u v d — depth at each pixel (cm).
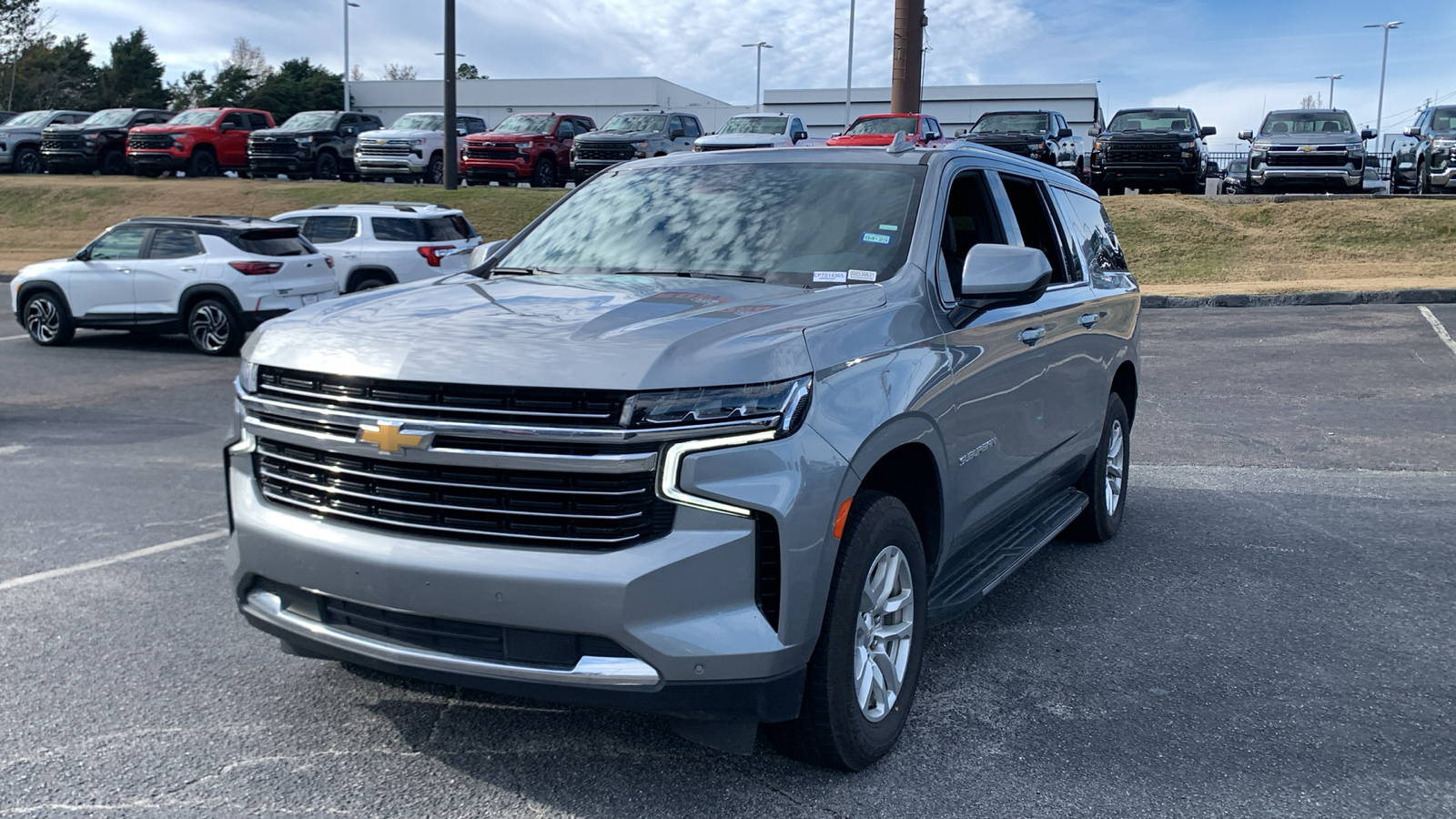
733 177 455
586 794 326
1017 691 405
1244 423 927
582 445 290
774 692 303
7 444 855
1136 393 643
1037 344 466
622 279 392
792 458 301
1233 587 527
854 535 325
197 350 1445
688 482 290
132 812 312
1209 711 388
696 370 294
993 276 381
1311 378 1109
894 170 436
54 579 524
